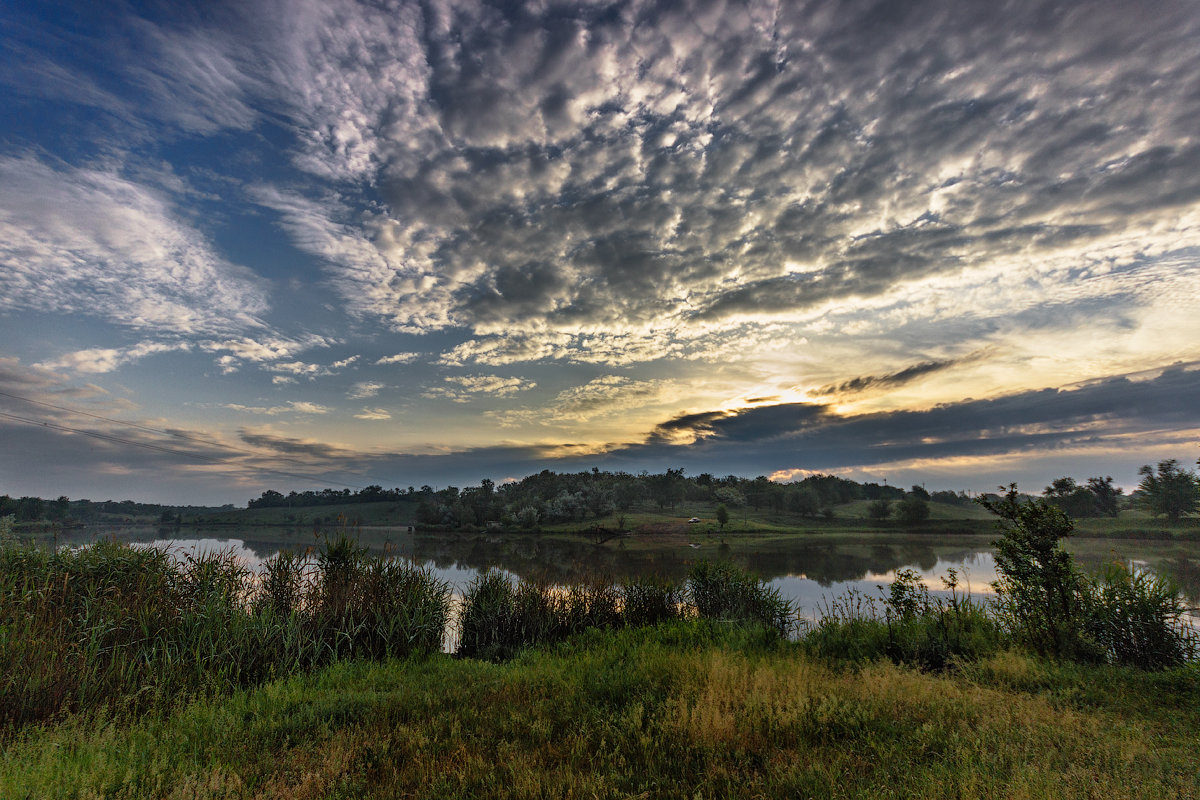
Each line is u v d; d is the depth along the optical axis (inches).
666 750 196.4
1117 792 146.1
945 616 376.5
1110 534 2876.5
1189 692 249.1
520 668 332.8
